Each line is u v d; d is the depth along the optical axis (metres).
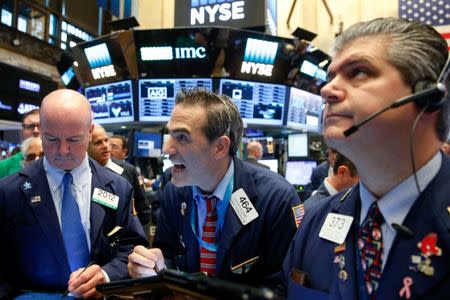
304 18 7.27
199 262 1.19
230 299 0.41
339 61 0.65
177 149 1.05
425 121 0.61
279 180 1.23
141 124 5.11
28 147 2.02
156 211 3.21
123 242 1.33
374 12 6.83
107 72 4.87
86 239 1.24
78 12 10.26
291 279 0.78
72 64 5.31
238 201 1.14
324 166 3.84
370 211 0.68
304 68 4.90
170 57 4.62
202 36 4.50
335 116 0.64
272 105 4.95
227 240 1.11
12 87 6.97
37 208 1.19
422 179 0.63
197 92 1.09
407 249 0.59
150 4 7.25
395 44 0.61
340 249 0.70
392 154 0.62
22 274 1.19
